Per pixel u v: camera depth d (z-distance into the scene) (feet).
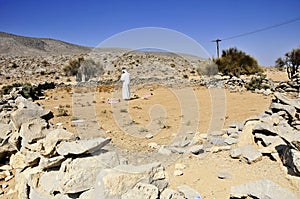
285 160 17.84
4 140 25.20
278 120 25.04
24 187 18.22
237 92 64.03
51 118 34.55
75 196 14.69
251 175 17.21
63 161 16.55
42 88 77.15
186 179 17.35
